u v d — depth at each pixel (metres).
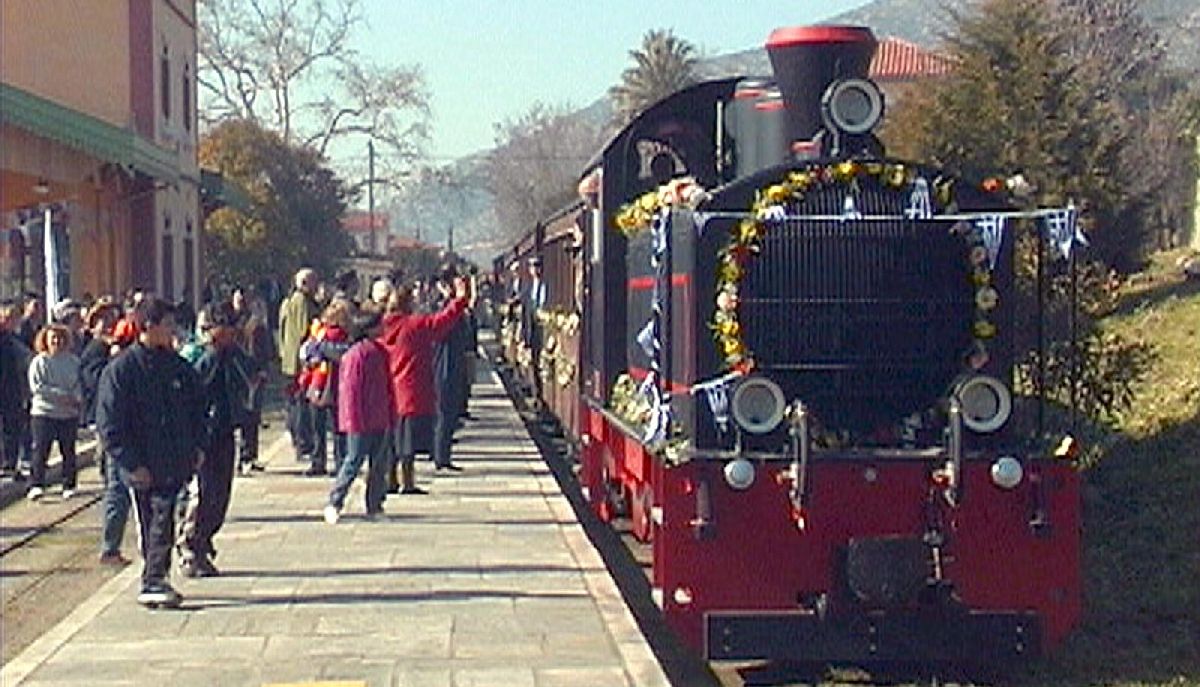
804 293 11.05
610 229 15.42
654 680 9.62
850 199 11.14
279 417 30.75
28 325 23.72
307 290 21.88
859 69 12.34
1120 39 50.97
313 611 11.72
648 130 14.90
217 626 11.25
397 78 75.44
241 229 55.03
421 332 18.22
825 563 10.63
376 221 100.12
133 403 11.84
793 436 10.62
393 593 12.34
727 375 10.97
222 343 13.31
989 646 10.53
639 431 12.97
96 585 14.17
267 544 14.75
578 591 12.38
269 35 72.94
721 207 11.14
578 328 18.97
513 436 25.56
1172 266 32.25
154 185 38.12
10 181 30.27
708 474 10.65
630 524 15.03
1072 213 11.05
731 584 10.62
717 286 11.06
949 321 11.12
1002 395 10.88
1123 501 15.81
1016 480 10.58
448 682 9.59
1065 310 15.05
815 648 10.51
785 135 12.56
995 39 26.92
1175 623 12.68
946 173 11.26
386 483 16.66
